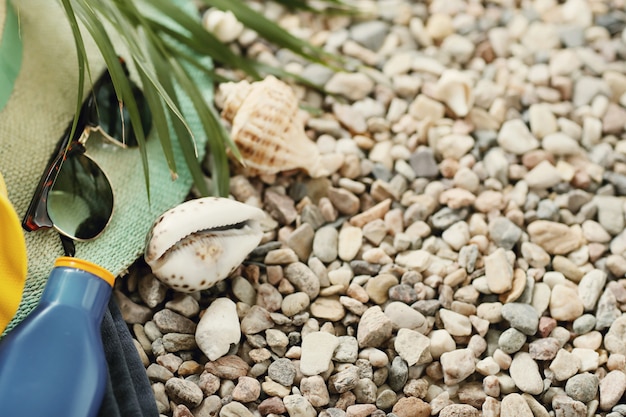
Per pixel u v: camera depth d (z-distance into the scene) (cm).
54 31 78
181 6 86
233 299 75
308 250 79
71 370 64
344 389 71
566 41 91
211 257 72
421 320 75
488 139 85
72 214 72
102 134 76
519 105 88
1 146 74
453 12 94
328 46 90
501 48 91
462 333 75
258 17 84
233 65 83
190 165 76
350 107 86
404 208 81
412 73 89
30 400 63
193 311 74
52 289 66
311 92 87
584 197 82
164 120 74
